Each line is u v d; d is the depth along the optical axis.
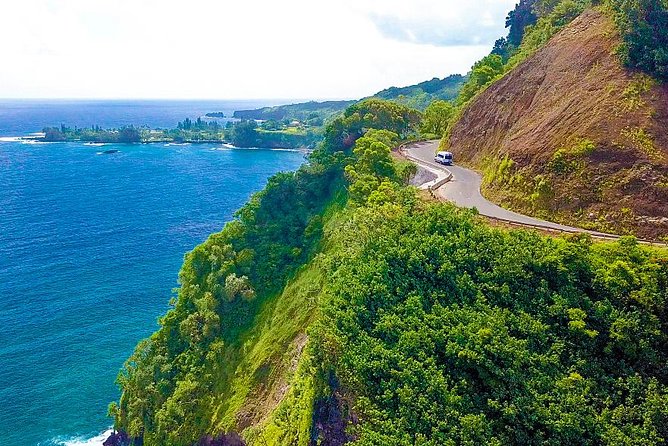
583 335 25.72
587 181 34.66
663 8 38.59
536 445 22.58
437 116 86.50
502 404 24.09
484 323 26.61
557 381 24.09
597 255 28.25
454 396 23.97
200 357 48.88
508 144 44.09
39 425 50.16
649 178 32.25
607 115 36.34
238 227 59.47
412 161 60.66
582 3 66.06
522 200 38.53
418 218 35.59
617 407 22.88
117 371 57.34
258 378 43.84
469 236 31.94
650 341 24.84
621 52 39.28
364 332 28.52
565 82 43.53
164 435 44.03
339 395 27.86
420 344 26.72
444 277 30.23
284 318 47.53
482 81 80.69
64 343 62.00
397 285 31.02
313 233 57.38
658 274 26.23
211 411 44.25
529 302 27.78
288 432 32.66
